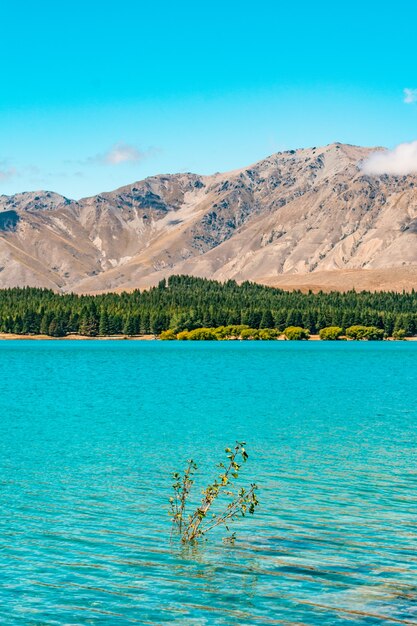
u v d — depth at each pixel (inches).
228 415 3206.2
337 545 1330.0
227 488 1761.8
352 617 1032.2
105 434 2615.7
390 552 1293.1
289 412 3321.9
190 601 1086.4
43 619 1025.5
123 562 1240.8
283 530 1423.5
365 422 2957.7
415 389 4579.2
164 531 1414.9
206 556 1272.1
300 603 1078.4
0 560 1243.8
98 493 1706.4
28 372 6092.5
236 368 6697.8
